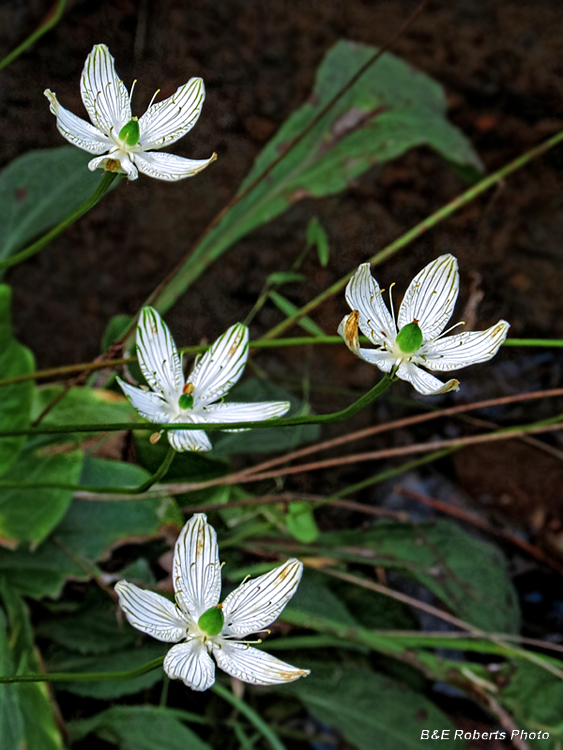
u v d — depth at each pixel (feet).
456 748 0.79
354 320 0.47
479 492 1.05
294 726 0.83
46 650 0.77
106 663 0.77
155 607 0.48
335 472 1.04
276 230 1.15
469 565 0.91
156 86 1.12
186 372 0.96
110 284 1.07
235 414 0.58
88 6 1.10
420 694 0.82
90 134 0.55
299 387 1.08
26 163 0.95
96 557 0.78
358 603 0.90
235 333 0.58
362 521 1.01
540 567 0.99
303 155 1.10
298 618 0.81
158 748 0.72
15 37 1.08
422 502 1.02
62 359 1.02
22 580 0.77
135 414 0.81
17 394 0.75
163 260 1.09
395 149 1.13
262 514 0.89
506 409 1.09
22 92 1.05
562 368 1.13
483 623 0.87
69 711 0.77
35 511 0.76
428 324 0.55
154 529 0.80
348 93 1.14
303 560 0.87
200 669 0.47
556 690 0.82
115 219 1.10
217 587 0.50
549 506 1.03
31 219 0.93
